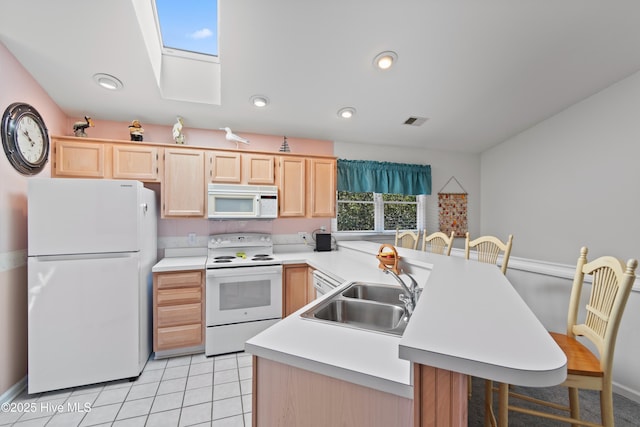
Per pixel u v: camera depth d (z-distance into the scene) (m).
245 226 3.40
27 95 2.16
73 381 2.04
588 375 1.17
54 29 1.88
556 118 3.51
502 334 0.71
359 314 1.47
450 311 0.87
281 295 2.85
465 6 2.01
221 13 1.97
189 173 2.85
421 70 2.59
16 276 2.01
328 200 3.38
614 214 2.99
